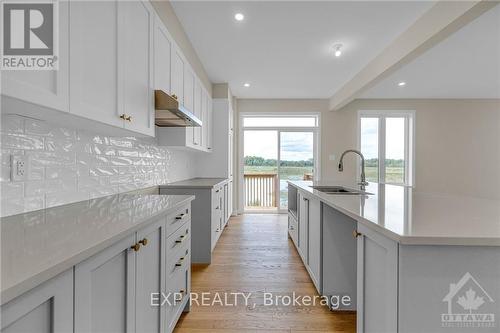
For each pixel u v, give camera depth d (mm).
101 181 1760
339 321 1845
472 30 2854
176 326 1769
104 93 1275
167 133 2719
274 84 4875
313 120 6051
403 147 6035
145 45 1751
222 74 4309
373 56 3635
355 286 1982
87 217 1136
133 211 1284
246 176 6258
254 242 3674
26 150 1177
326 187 2928
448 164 5875
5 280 549
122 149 2027
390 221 1070
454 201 1651
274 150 6012
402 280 901
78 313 750
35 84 878
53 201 1346
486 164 5867
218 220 3533
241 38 3137
